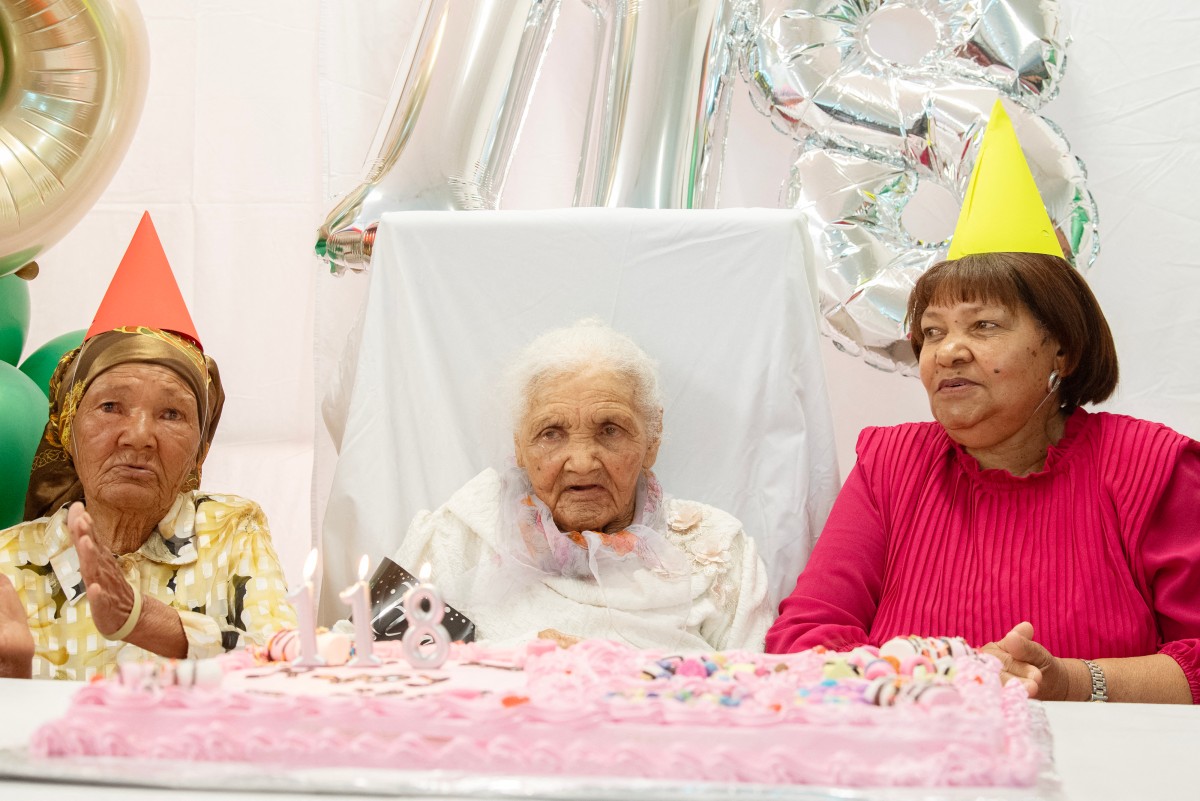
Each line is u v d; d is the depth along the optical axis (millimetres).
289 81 2607
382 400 1791
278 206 2607
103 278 2639
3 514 1885
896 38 2449
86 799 748
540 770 798
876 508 1602
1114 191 2363
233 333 2617
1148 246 2344
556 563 1540
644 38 2160
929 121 2154
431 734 817
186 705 832
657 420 1628
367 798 760
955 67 2193
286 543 2576
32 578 1553
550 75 2580
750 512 1734
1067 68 2385
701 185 2150
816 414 1754
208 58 2609
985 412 1506
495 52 2131
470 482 1669
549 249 1793
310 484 2594
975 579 1480
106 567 1308
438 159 2072
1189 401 2316
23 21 1944
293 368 2611
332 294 2506
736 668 979
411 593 1044
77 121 1995
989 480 1525
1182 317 2322
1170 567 1418
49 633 1527
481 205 2107
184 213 2619
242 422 2623
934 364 1538
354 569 1746
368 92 2521
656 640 1514
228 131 2609
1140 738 1032
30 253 2020
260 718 824
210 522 1646
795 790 763
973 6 2154
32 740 832
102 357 1609
